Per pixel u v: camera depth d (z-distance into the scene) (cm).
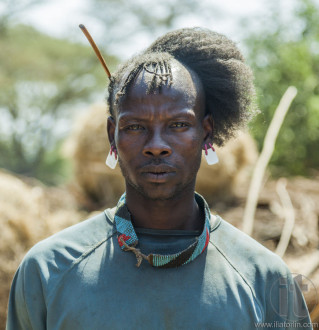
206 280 145
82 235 155
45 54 2030
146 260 147
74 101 2150
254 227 378
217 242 154
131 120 142
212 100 165
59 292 146
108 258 148
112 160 159
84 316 141
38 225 353
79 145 473
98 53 159
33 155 2127
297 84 753
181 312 141
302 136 737
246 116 174
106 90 168
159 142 139
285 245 333
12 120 2097
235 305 143
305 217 387
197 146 146
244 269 150
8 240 332
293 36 865
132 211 155
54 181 1978
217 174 445
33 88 2109
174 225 154
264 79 748
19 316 156
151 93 141
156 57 148
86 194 482
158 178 140
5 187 356
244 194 465
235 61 164
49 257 151
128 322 140
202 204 161
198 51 162
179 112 142
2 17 2027
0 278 323
